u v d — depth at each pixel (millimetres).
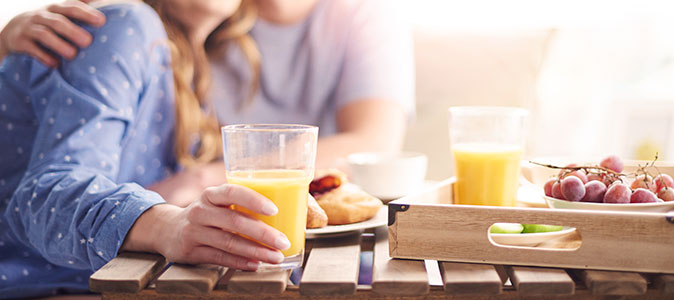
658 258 827
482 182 998
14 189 1318
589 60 2316
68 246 984
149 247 910
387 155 1263
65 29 1309
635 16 2309
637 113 2307
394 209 867
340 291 810
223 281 908
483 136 1004
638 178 931
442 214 860
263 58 1990
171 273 839
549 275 824
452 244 861
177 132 1584
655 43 2293
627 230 830
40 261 1302
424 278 819
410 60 1880
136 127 1457
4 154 1321
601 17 2318
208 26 1766
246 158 855
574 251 839
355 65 1931
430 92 1846
